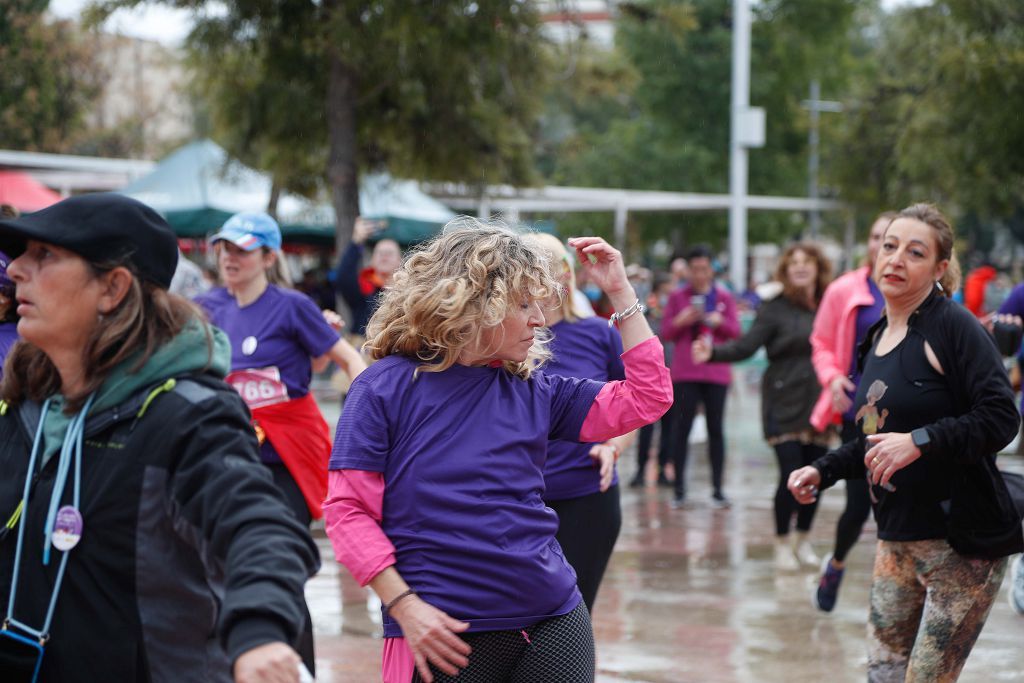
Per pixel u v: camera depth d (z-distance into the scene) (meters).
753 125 22.69
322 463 5.21
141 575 2.16
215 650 2.24
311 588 6.51
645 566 7.21
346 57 12.24
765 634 5.68
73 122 28.55
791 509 7.20
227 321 5.20
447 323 2.75
